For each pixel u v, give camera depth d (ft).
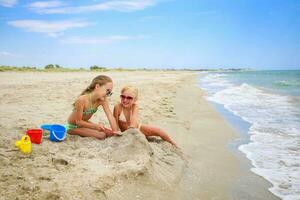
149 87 52.95
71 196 9.33
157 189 10.83
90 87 16.35
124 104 16.46
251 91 55.01
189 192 11.27
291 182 12.64
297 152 16.71
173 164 13.64
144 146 13.01
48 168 11.26
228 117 27.45
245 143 18.53
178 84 65.87
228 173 13.47
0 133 15.84
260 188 12.00
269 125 23.88
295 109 32.19
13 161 11.82
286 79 112.78
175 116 25.63
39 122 19.33
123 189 10.30
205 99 41.39
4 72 95.30
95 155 12.73
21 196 9.12
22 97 30.78
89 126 16.05
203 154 16.10
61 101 28.76
